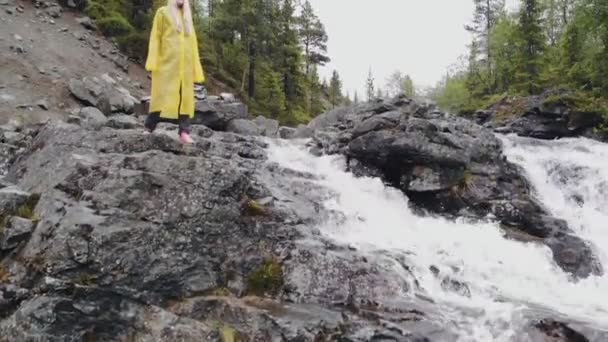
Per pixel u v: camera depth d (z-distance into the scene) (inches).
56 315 198.2
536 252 347.6
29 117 520.7
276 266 254.4
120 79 783.7
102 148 277.9
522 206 399.9
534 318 233.9
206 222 248.4
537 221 390.9
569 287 319.9
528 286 308.3
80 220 219.5
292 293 247.1
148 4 1029.8
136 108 666.8
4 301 203.6
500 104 916.6
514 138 688.4
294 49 1526.8
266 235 264.7
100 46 853.8
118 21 916.6
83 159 259.0
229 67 1349.7
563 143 675.4
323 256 261.3
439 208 412.5
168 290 225.1
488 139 461.7
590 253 356.5
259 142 492.7
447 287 279.4
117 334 207.0
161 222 237.0
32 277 209.6
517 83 1295.5
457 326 233.6
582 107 748.0
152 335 207.3
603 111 729.6
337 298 247.8
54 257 209.3
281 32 1524.4
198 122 591.5
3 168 321.7
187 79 280.2
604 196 476.7
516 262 332.8
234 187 265.9
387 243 326.0
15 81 597.0
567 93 813.9
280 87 1427.2
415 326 231.0
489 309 249.4
